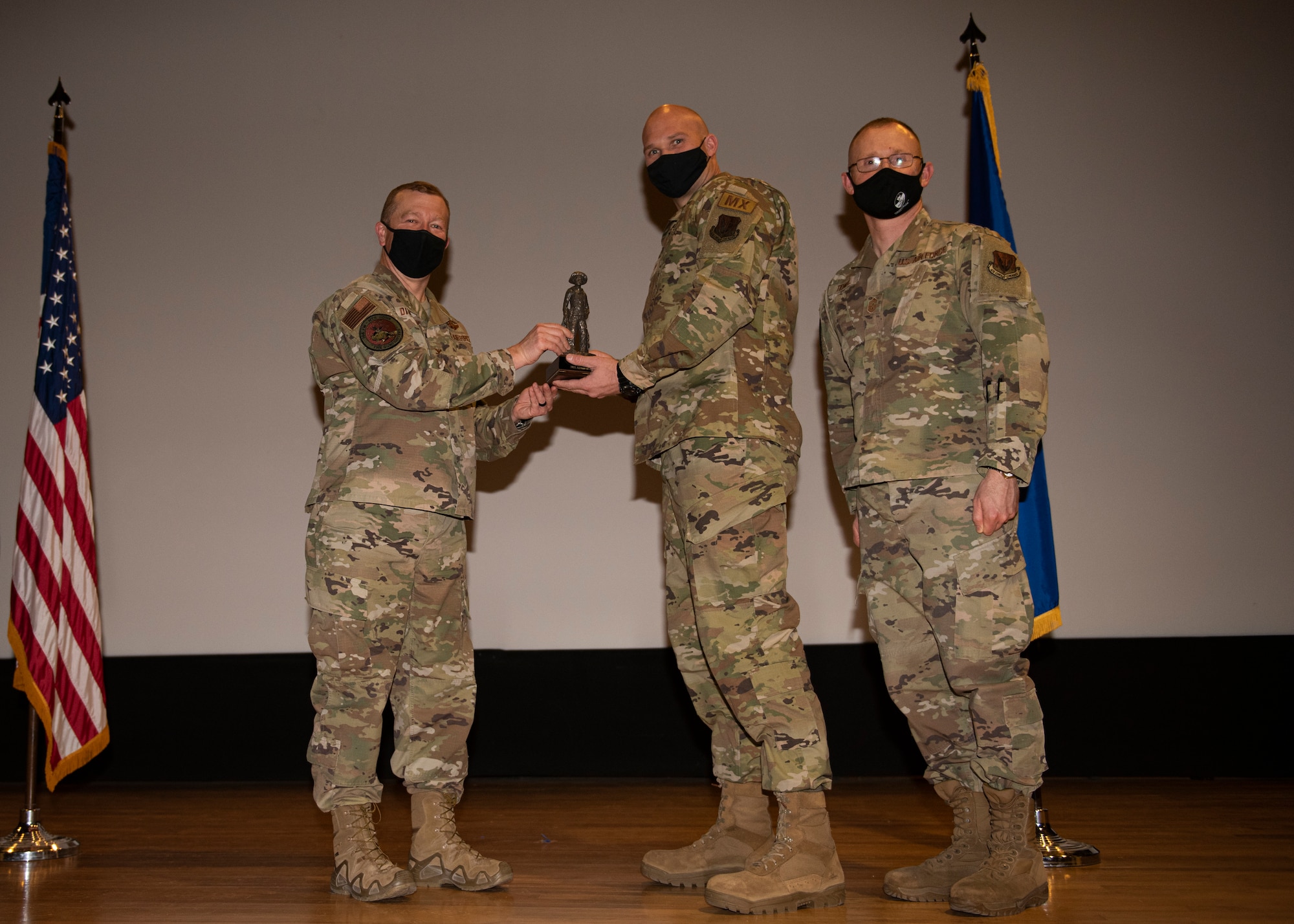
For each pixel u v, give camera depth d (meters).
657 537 3.82
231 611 3.85
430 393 2.16
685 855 2.21
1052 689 3.73
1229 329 3.91
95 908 2.03
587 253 3.95
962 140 3.96
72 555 3.05
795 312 2.32
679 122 2.28
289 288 3.97
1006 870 1.93
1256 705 3.71
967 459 2.02
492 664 3.78
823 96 3.98
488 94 4.02
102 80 4.06
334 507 2.17
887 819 2.99
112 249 4.00
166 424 3.93
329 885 2.21
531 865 2.41
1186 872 2.27
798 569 3.80
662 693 3.76
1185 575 3.82
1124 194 3.96
